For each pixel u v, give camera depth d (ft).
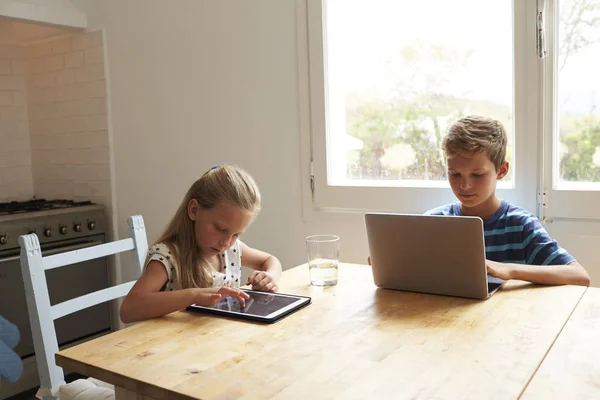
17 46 10.74
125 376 3.09
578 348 3.24
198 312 4.21
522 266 4.64
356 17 7.27
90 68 9.85
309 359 3.22
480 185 5.41
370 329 3.69
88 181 10.19
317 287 4.85
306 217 7.75
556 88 6.05
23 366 9.00
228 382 2.95
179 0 8.67
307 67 7.52
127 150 9.60
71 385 4.72
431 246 4.34
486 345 3.32
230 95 8.31
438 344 3.37
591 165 6.00
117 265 10.00
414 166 7.10
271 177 8.04
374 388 2.81
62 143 10.49
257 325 3.86
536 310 3.93
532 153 6.17
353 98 7.42
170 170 9.12
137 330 3.84
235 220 4.60
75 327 9.53
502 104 6.46
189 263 4.78
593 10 5.84
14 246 8.80
